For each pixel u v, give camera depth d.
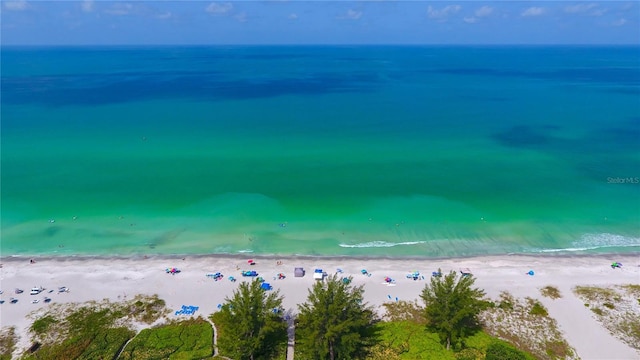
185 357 43.12
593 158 97.38
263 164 92.38
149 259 60.94
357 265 59.88
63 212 72.44
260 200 76.81
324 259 61.28
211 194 78.81
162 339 45.47
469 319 48.62
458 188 82.12
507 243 65.75
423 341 45.56
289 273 57.81
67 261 60.19
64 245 64.00
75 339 45.62
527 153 100.31
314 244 65.00
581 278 56.91
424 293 46.91
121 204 75.12
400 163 93.62
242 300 43.81
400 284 55.59
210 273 57.56
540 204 76.62
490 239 66.69
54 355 43.38
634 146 105.44
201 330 46.84
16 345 45.22
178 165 91.44
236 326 41.94
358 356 43.62
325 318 41.53
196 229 68.56
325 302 41.78
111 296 52.94
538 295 53.47
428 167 91.69
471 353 43.84
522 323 48.88
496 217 72.56
